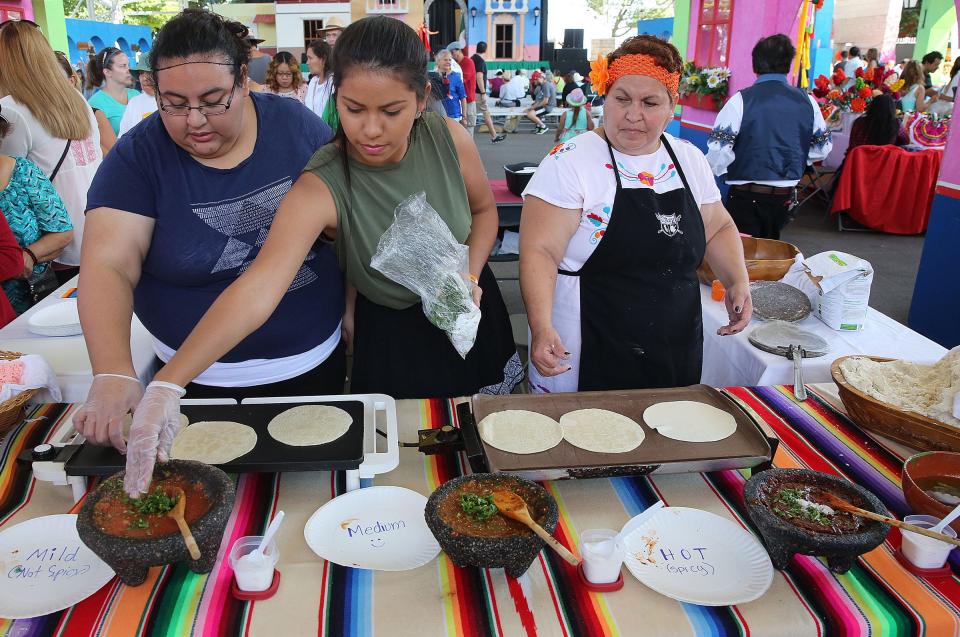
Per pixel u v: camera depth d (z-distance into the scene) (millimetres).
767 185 3711
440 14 19922
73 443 1245
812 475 1097
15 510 1158
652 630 915
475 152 1557
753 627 920
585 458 1220
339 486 1233
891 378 1492
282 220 1262
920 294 3688
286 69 5703
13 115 2424
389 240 1300
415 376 1631
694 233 1695
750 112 3623
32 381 1435
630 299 1688
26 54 2402
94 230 1302
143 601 946
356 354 1645
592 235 1651
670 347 1728
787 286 2170
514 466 1186
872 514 987
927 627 938
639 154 1652
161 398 1008
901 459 1351
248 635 895
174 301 1467
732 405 1386
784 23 5234
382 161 1328
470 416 1312
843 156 6785
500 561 943
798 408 1552
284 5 15164
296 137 1478
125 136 1369
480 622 925
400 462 1313
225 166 1382
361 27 1142
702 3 6395
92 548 912
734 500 1211
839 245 5652
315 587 982
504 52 19297
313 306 1554
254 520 1132
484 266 1702
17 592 955
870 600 972
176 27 1196
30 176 2258
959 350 1462
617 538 1005
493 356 1732
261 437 1248
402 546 1064
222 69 1215
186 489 1025
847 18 15445
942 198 3480
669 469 1202
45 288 2439
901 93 7309
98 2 23969
